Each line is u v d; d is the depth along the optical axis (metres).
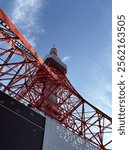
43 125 28.12
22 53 37.28
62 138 30.31
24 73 41.12
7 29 32.97
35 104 43.09
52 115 45.56
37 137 26.20
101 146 42.16
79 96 45.75
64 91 51.84
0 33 32.84
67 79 54.47
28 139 24.94
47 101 47.56
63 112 46.75
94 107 45.97
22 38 34.50
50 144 27.59
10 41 34.59
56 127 30.27
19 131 24.41
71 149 31.00
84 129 43.31
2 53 36.44
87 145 34.34
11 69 39.44
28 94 44.97
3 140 22.34
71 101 47.75
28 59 39.03
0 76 39.50
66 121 45.06
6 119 23.86
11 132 23.55
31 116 27.00
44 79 51.69
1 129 22.80
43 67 42.25
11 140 23.08
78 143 33.00
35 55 38.25
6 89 38.47
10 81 38.28
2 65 35.84
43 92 49.31
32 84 44.44
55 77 46.19
